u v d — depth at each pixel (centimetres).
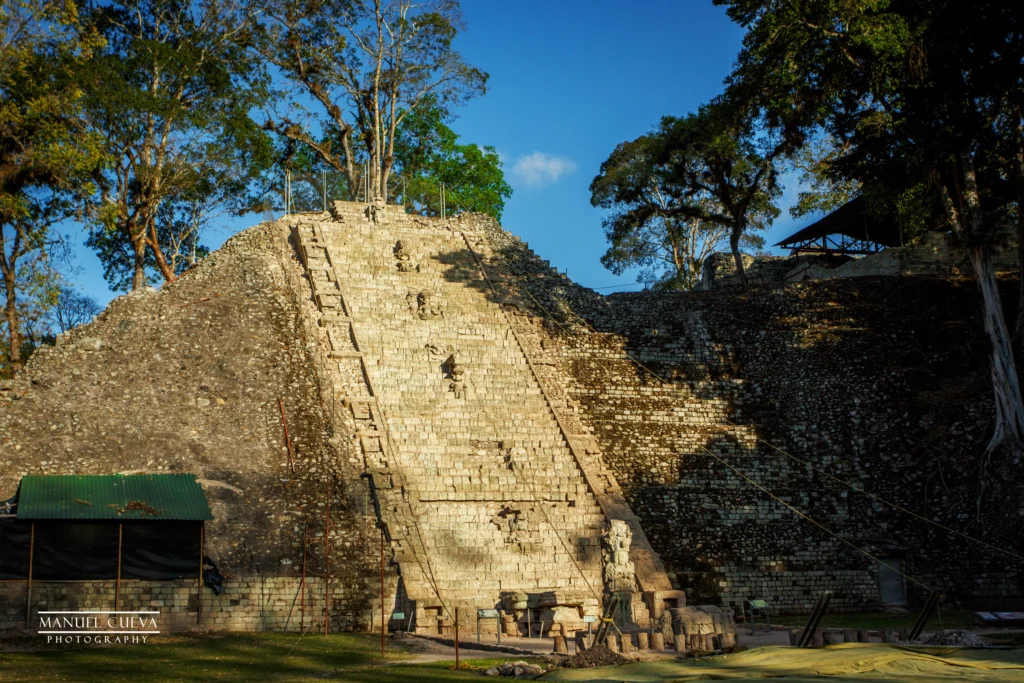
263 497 3281
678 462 4100
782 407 4525
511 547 3475
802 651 2439
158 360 3966
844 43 4541
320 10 5700
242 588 2953
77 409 3675
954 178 4344
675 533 3775
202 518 2906
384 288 4559
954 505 3931
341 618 3017
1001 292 4791
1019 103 3900
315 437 3638
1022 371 4184
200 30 5247
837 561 3809
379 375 4044
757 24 4844
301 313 4297
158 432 3575
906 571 3816
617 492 3819
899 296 4978
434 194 6750
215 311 4269
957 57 3738
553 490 3741
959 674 2094
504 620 3062
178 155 4972
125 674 2225
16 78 4206
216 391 3828
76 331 4131
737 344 4856
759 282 5938
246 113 5212
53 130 4216
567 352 4578
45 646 2573
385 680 2170
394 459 3625
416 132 6888
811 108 4944
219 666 2366
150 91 4838
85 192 4431
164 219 5834
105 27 5166
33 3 4288
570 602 3186
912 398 4428
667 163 5753
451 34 5934
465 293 4688
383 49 5909
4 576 2706
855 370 4591
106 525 2823
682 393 4525
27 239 4403
